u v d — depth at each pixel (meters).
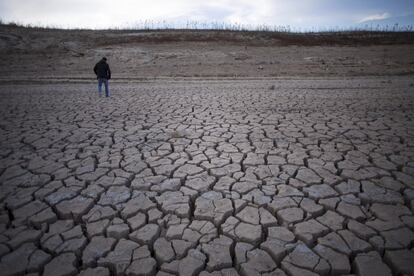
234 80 13.39
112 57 18.61
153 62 17.95
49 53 18.95
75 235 2.52
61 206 2.95
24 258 2.25
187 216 2.79
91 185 3.40
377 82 12.11
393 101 7.97
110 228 2.59
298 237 2.45
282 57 19.30
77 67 16.52
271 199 3.02
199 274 2.08
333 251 2.26
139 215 2.79
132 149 4.55
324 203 2.92
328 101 8.11
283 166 3.82
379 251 2.27
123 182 3.46
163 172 3.72
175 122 6.07
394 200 2.95
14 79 13.20
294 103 7.87
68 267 2.15
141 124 5.97
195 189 3.27
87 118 6.50
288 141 4.81
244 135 5.14
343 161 3.94
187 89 10.79
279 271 2.08
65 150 4.56
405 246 2.29
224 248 2.32
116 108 7.52
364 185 3.27
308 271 2.08
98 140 5.00
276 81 12.93
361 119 6.10
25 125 5.96
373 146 4.50
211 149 4.49
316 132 5.25
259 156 4.18
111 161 4.09
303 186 3.28
